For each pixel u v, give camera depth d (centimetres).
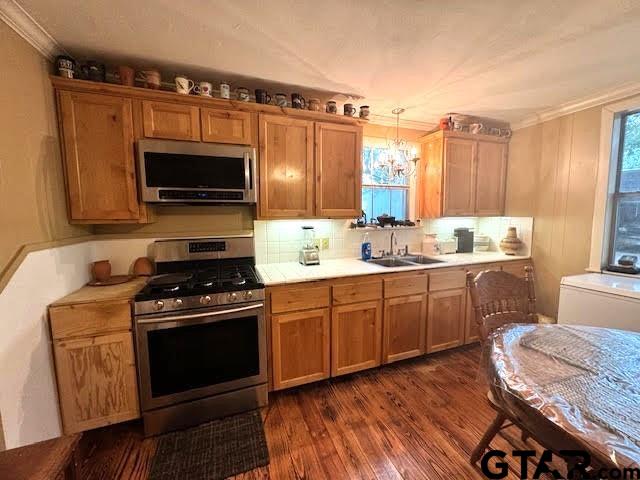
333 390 215
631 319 197
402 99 243
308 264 250
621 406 87
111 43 163
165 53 174
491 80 208
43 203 156
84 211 179
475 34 154
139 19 142
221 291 179
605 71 196
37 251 146
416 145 311
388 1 128
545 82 213
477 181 303
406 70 192
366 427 177
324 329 215
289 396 209
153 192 186
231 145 207
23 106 143
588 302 220
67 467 82
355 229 288
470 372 239
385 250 305
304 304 208
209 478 143
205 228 234
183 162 192
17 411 130
